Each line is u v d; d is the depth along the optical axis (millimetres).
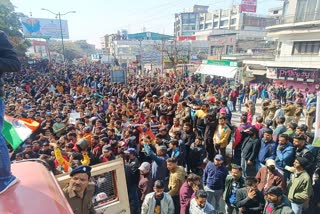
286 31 23828
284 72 24547
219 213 4270
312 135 6770
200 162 7008
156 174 5547
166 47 43188
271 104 10641
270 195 3893
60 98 13383
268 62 26141
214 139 7559
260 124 7531
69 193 2789
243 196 4484
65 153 6133
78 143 5797
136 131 7633
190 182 4609
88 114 9656
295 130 6953
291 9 24484
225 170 5434
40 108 11156
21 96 13750
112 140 6617
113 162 3256
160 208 4348
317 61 21609
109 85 18984
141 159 6770
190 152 7078
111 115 9906
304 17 23422
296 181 4695
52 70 34875
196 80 27203
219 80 25156
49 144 6656
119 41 49781
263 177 5062
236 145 7668
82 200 2828
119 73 23031
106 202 3186
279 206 3877
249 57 32219
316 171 5352
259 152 6504
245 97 19359
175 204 5223
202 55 44312
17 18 40719
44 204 1442
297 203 4680
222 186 5422
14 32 38406
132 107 11125
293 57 23844
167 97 12062
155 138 7172
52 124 8891
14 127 4312
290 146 5676
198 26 96938
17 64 1665
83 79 23844
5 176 1593
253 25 71125
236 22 79062
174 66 33500
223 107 10148
